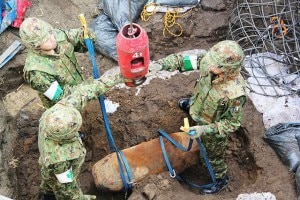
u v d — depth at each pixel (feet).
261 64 17.49
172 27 18.58
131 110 16.49
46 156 12.00
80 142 12.44
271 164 14.85
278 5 18.16
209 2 18.75
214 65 12.01
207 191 15.03
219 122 13.01
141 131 16.02
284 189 14.21
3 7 18.65
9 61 18.17
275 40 17.97
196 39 18.84
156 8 18.58
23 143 16.66
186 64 13.16
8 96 18.19
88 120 16.56
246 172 15.55
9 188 14.79
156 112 16.35
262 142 15.39
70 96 12.26
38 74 13.32
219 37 18.95
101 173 14.24
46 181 12.90
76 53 18.71
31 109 17.66
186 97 16.63
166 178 14.43
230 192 15.23
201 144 13.91
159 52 18.93
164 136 14.65
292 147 14.70
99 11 19.30
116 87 17.10
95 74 13.76
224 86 12.55
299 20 17.85
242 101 12.68
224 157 15.28
